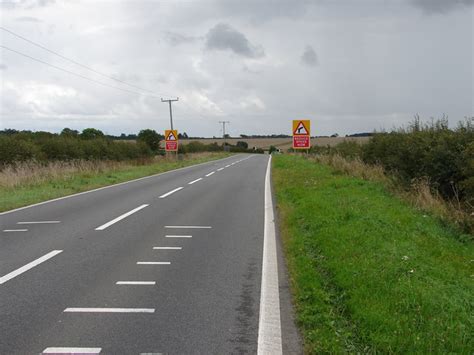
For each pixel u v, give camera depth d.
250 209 11.95
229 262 6.68
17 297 5.21
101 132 63.38
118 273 6.14
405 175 13.88
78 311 4.79
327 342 3.92
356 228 7.99
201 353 3.86
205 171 28.70
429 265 6.05
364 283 5.19
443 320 4.23
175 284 5.68
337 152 29.61
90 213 11.42
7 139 25.73
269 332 4.28
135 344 4.02
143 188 17.84
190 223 9.89
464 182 10.00
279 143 141.25
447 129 12.99
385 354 3.70
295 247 7.31
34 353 3.85
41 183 19.41
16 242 8.08
